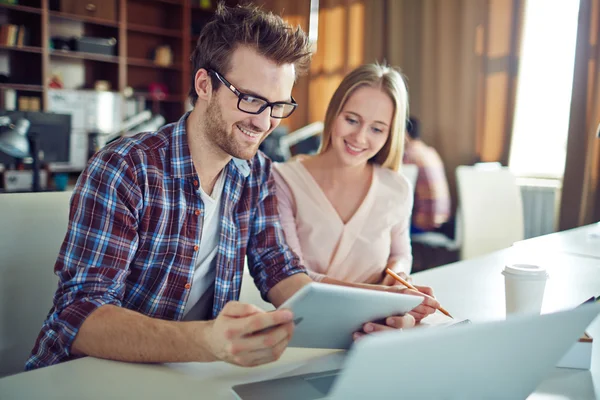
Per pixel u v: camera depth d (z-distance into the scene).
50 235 1.27
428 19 4.56
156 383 0.82
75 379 0.83
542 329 0.61
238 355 0.79
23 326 1.23
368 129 1.49
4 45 5.01
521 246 2.06
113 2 5.54
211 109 1.11
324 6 5.21
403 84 1.54
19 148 3.28
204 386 0.82
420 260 3.75
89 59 5.78
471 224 2.70
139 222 1.11
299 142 4.84
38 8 5.16
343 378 0.52
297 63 1.12
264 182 1.33
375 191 1.55
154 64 5.95
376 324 0.94
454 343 0.55
